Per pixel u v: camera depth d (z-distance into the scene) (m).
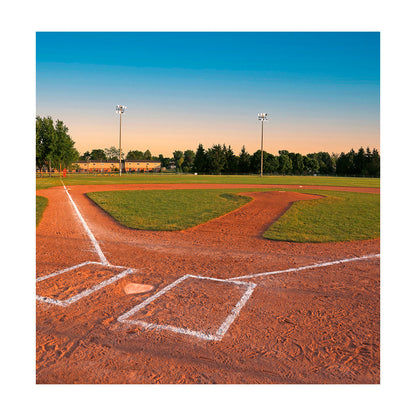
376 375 3.30
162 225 10.95
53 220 11.76
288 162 94.88
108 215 13.09
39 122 51.34
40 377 3.20
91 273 6.12
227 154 88.69
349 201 19.75
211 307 4.71
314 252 7.87
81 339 3.82
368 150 83.38
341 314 4.53
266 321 4.31
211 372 3.28
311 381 3.21
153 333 3.96
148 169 112.19
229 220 12.32
